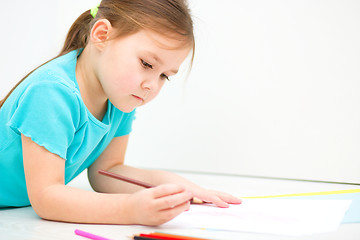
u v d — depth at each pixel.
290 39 1.51
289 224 0.65
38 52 1.86
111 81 0.78
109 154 1.02
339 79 1.43
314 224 0.65
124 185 0.96
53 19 1.87
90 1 1.82
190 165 1.68
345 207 0.77
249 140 1.58
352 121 1.42
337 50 1.44
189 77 1.68
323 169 1.45
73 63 0.84
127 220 0.65
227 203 0.82
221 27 1.62
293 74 1.50
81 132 0.81
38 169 0.70
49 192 0.68
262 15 1.55
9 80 1.83
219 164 1.63
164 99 1.72
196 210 0.75
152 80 0.78
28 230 0.62
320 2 1.46
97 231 0.61
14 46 1.84
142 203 0.62
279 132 1.53
